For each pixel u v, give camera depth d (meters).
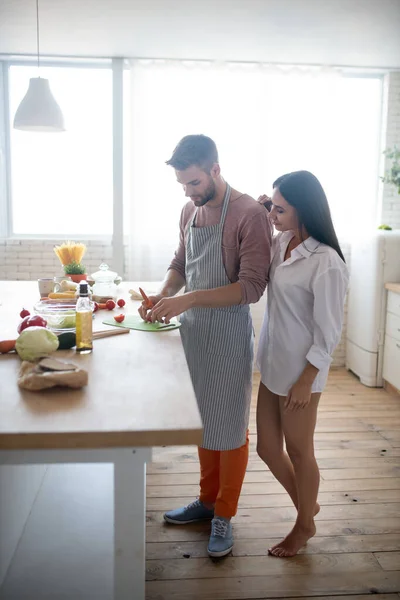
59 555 1.83
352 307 4.85
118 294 2.81
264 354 2.16
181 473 2.93
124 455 1.23
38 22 3.70
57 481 2.34
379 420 3.77
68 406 1.31
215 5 3.38
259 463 3.08
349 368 4.95
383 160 4.99
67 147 4.85
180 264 2.53
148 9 3.45
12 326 2.05
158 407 1.31
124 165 4.78
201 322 2.21
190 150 2.02
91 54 4.46
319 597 2.00
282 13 3.51
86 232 4.97
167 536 2.36
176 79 4.61
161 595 1.98
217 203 2.18
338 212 4.89
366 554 2.25
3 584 1.67
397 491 2.78
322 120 4.74
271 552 2.23
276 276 2.04
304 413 2.03
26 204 4.89
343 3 3.34
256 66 4.64
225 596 1.99
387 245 4.33
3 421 1.22
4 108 4.74
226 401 2.23
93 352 1.76
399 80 4.86
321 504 2.64
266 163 4.75
